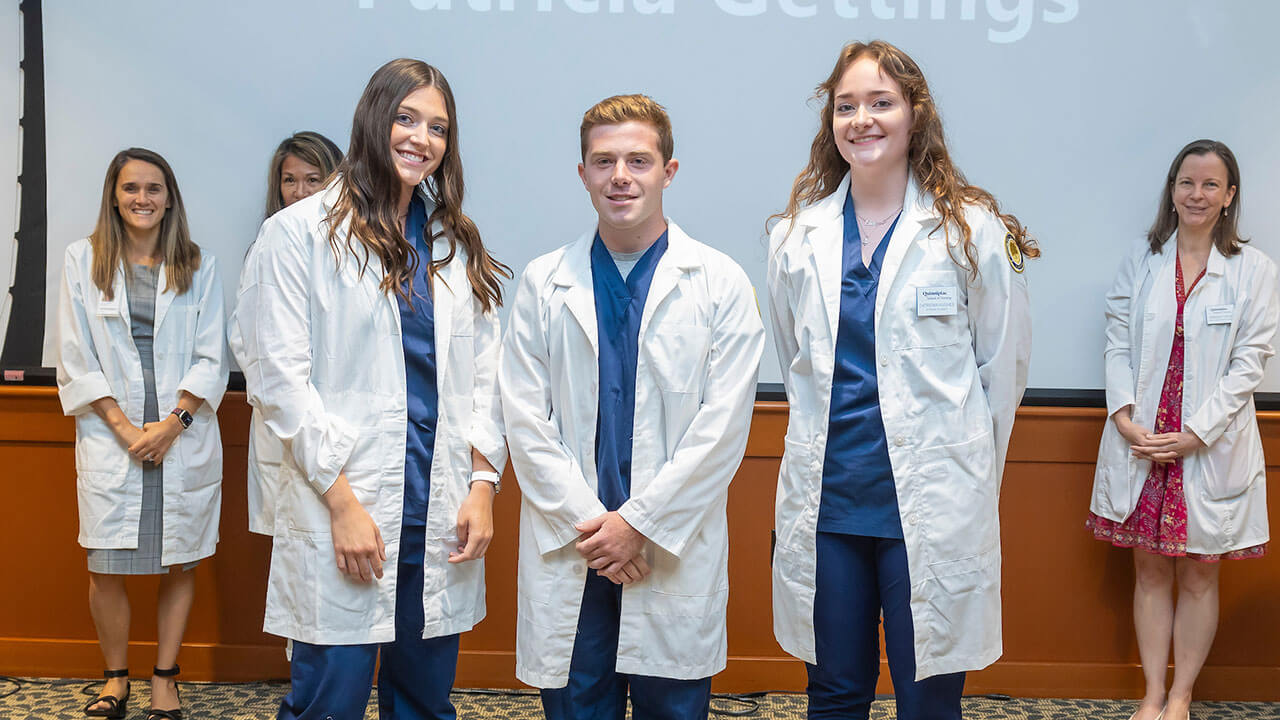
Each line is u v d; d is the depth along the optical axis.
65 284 2.54
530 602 1.78
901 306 1.78
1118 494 2.58
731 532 2.75
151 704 2.55
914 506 1.75
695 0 2.78
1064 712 2.68
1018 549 2.76
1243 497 2.53
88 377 2.48
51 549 2.78
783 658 2.76
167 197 2.59
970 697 2.78
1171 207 2.62
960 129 2.78
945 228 1.78
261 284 1.80
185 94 2.79
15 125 2.80
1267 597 2.78
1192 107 2.76
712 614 1.78
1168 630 2.62
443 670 1.91
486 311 1.97
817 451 1.81
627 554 1.71
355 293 1.79
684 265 1.80
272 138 2.79
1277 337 2.77
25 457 2.76
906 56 1.82
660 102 2.79
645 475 1.75
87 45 2.78
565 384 1.80
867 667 1.84
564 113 2.79
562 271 1.83
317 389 1.79
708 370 1.80
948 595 1.75
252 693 2.71
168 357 2.56
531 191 2.80
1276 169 2.77
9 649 2.79
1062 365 2.80
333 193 1.86
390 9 2.77
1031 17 2.75
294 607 1.78
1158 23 2.75
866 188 1.85
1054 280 2.79
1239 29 2.74
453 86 2.78
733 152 2.80
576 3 2.78
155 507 2.52
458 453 1.88
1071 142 2.77
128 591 2.80
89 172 2.81
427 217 1.95
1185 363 2.53
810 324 1.83
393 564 1.79
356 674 1.77
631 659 1.74
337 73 2.78
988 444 1.79
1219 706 2.75
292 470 1.80
